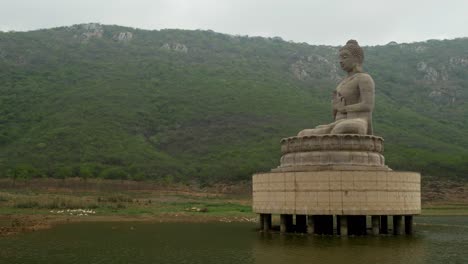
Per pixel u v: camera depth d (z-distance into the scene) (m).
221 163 113.56
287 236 33.19
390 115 165.12
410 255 25.09
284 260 23.77
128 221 49.03
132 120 142.25
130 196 81.31
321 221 35.28
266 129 138.12
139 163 111.12
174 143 134.00
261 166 107.69
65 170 96.19
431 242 30.47
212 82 182.38
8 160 106.88
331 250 26.73
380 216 36.19
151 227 42.81
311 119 145.62
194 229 40.81
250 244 29.78
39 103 152.00
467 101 194.25
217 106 157.00
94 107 146.50
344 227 32.03
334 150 32.91
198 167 112.06
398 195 32.00
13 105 150.25
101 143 121.06
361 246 28.22
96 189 87.62
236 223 47.47
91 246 29.75
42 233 37.41
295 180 32.22
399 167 100.50
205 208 63.28
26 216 51.84
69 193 81.19
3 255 26.25
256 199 35.25
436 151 123.06
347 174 31.00
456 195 86.06
